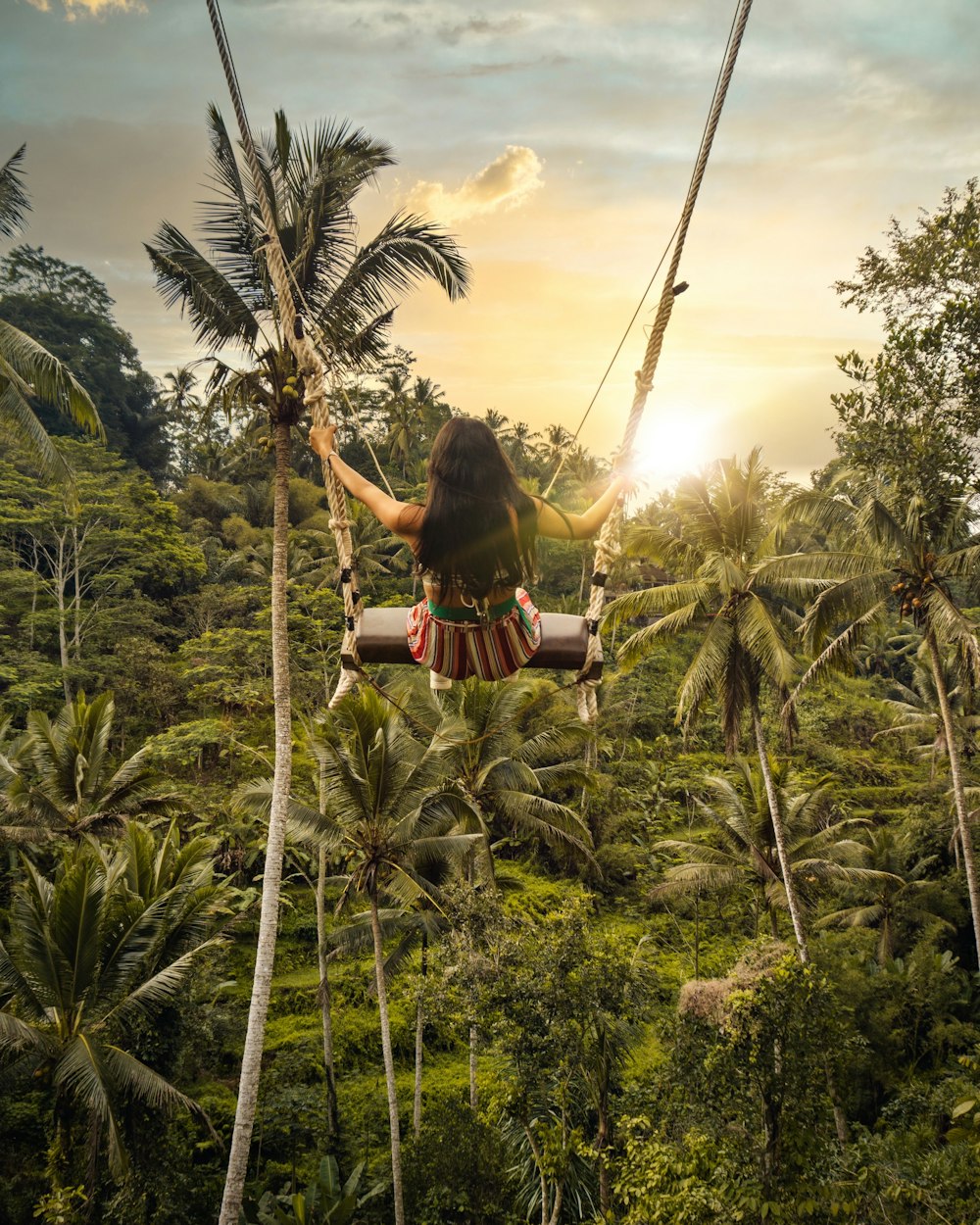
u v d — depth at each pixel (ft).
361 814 71.05
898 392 66.59
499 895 82.02
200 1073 87.10
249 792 72.74
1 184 61.82
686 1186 49.06
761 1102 54.03
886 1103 89.92
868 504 72.08
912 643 212.23
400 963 76.13
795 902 85.15
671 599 80.38
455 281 52.70
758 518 82.23
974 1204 49.34
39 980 61.57
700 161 13.33
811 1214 49.32
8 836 86.89
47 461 60.75
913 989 96.63
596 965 61.93
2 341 55.93
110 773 111.86
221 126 50.11
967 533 75.61
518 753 88.79
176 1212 66.23
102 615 158.71
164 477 268.21
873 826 143.84
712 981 62.49
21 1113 75.77
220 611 179.52
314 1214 70.28
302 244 51.31
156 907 66.13
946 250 63.72
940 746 137.18
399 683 77.66
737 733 84.12
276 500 55.31
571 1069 61.00
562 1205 66.64
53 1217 58.70
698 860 102.68
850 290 68.74
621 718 165.58
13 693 135.64
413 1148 71.46
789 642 86.74
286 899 112.78
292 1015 98.73
